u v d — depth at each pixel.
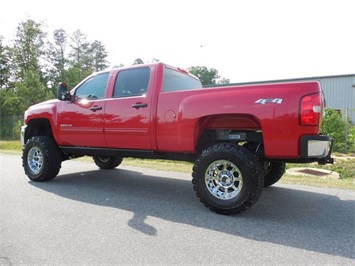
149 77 5.07
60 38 64.69
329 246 3.20
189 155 4.83
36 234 3.47
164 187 5.94
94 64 73.50
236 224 3.85
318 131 3.86
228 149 4.13
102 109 5.47
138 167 8.23
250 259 2.90
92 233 3.52
